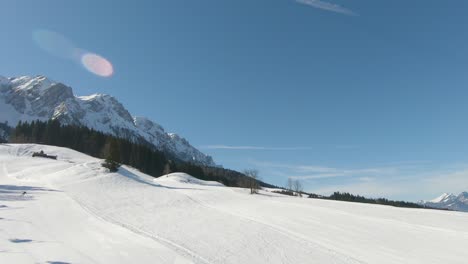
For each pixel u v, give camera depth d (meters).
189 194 52.00
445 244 24.45
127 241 18.44
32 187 43.31
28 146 112.50
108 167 65.00
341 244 22.55
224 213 33.59
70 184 49.19
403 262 19.12
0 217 21.66
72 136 169.00
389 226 31.56
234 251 18.66
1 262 12.69
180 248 18.03
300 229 27.23
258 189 84.00
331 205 49.75
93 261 14.13
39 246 15.40
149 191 47.91
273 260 17.62
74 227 21.06
